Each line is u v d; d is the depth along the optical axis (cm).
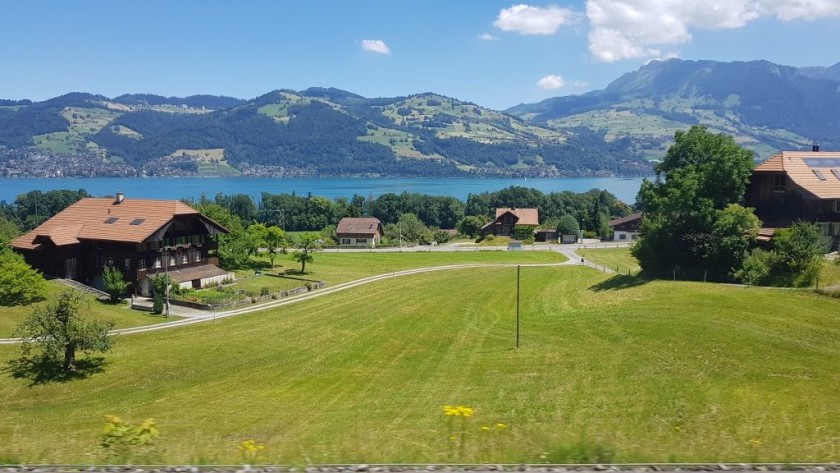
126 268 5831
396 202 17150
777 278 4494
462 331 4566
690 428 1883
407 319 5088
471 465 1066
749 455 1154
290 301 5988
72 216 6347
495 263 8850
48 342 3481
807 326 3284
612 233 13038
